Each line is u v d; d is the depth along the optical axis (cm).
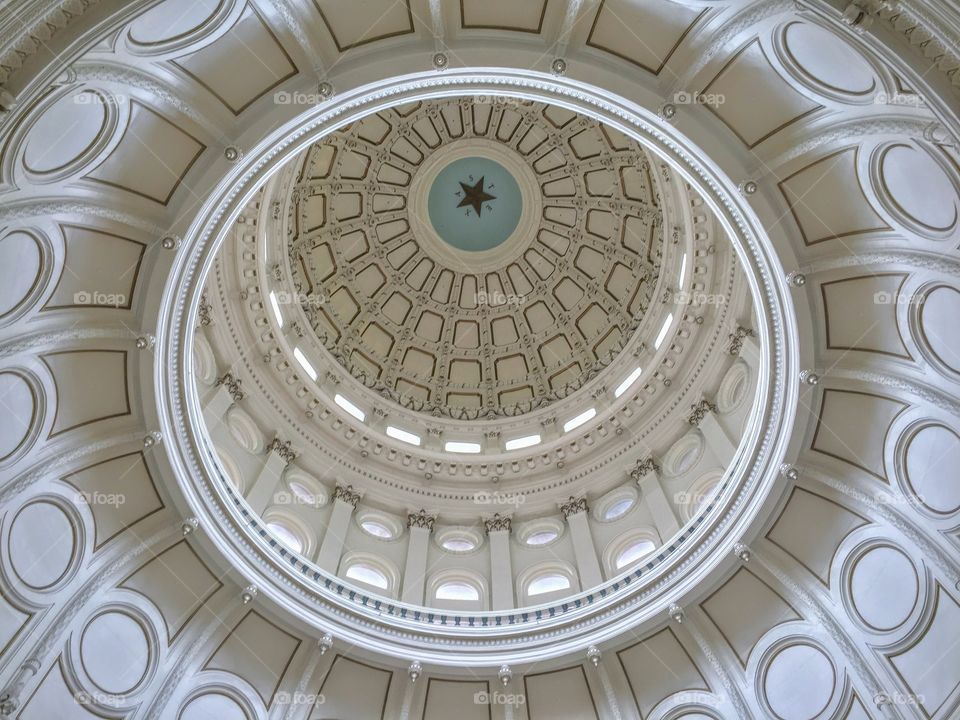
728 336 1962
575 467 2177
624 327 2564
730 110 1180
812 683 1412
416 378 2719
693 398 2042
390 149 2673
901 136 1060
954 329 1189
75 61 895
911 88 933
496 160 2727
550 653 1548
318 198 2606
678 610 1498
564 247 2772
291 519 1861
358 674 1551
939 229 1123
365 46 1145
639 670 1539
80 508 1352
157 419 1363
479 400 2691
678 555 1554
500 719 1545
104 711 1346
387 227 2766
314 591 1559
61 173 1105
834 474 1397
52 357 1262
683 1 1054
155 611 1433
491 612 1662
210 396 1862
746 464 1475
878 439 1352
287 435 2050
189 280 1328
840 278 1278
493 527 2055
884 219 1184
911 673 1306
